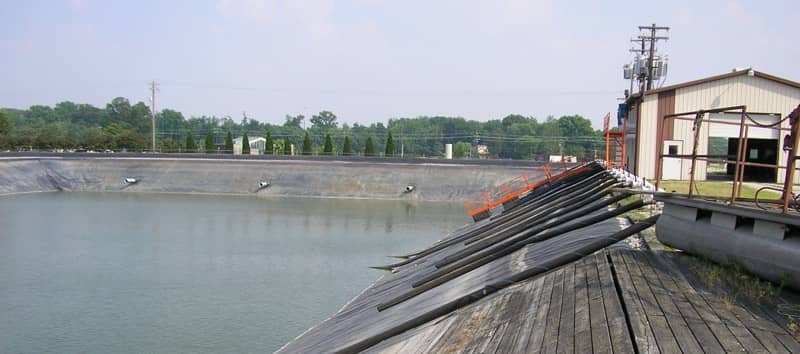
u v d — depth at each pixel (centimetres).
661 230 965
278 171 5809
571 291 850
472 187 5269
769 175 2381
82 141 8294
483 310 935
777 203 831
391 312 1321
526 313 826
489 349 732
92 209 4425
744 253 766
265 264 2612
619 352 574
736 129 2359
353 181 5547
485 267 1407
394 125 15662
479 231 2259
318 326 1623
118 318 1867
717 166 3688
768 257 724
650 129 2409
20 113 16425
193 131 14975
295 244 3073
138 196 5375
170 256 2772
